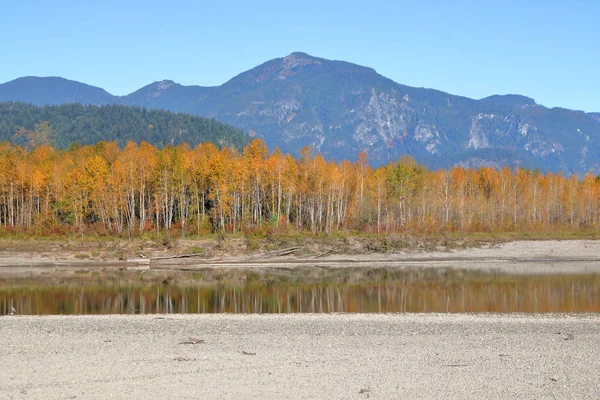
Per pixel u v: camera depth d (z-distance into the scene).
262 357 30.55
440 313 44.41
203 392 24.66
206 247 94.88
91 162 110.75
